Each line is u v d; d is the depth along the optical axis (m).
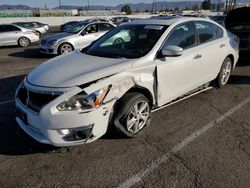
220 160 3.53
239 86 6.49
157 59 4.21
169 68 4.38
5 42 16.47
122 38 4.75
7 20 43.31
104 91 3.50
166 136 4.15
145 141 4.01
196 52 4.98
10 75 8.18
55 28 39.91
